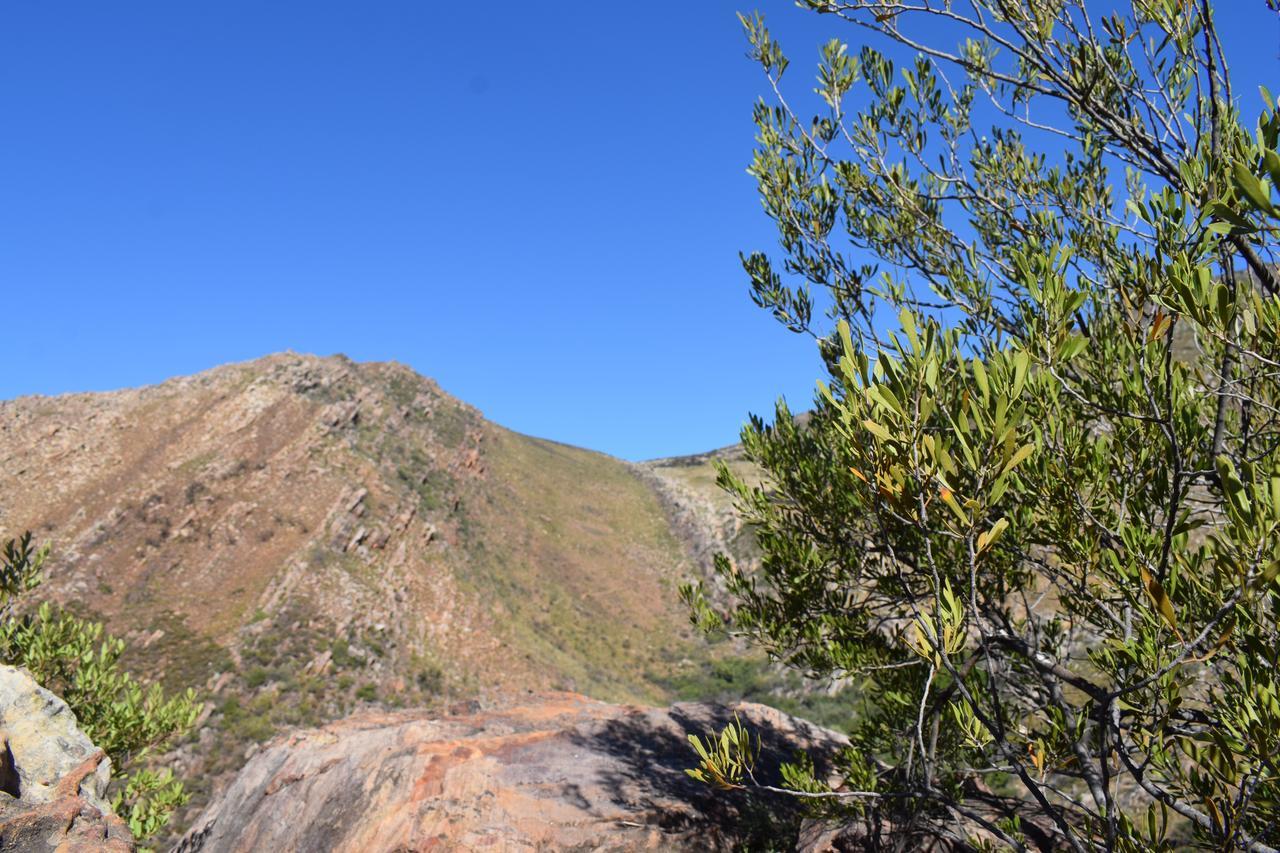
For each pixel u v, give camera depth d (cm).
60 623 820
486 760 917
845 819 545
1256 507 211
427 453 9394
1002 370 219
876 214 587
